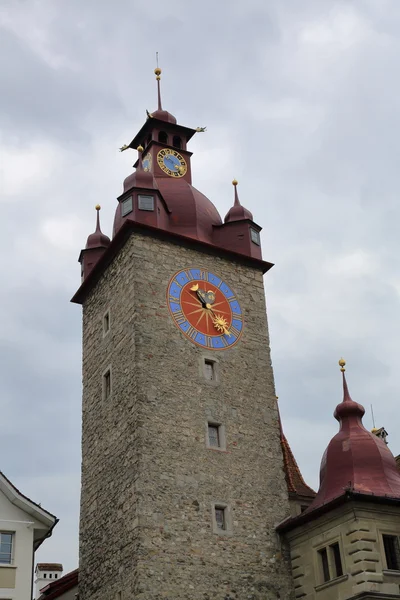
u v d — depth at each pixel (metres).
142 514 32.41
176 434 34.62
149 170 43.94
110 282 39.56
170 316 37.12
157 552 31.95
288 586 33.72
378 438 34.78
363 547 30.98
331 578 32.03
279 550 34.34
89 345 40.28
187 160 45.00
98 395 38.09
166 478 33.56
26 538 30.84
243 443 36.09
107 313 39.19
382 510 31.94
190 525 33.06
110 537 34.06
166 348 36.28
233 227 41.50
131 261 37.84
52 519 31.22
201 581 32.19
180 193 41.88
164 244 38.84
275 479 36.06
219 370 37.19
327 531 32.69
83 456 37.97
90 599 34.44
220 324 38.25
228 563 33.06
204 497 33.94
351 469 33.47
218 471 34.81
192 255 39.34
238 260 40.66
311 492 38.66
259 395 37.72
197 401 35.84
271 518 35.03
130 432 34.53
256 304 40.12
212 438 35.59
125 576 32.19
